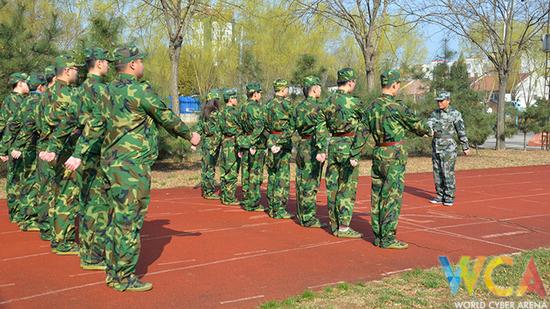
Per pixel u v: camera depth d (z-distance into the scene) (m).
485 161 17.91
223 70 33.06
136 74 4.80
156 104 4.62
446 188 9.60
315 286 5.01
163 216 8.37
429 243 6.73
